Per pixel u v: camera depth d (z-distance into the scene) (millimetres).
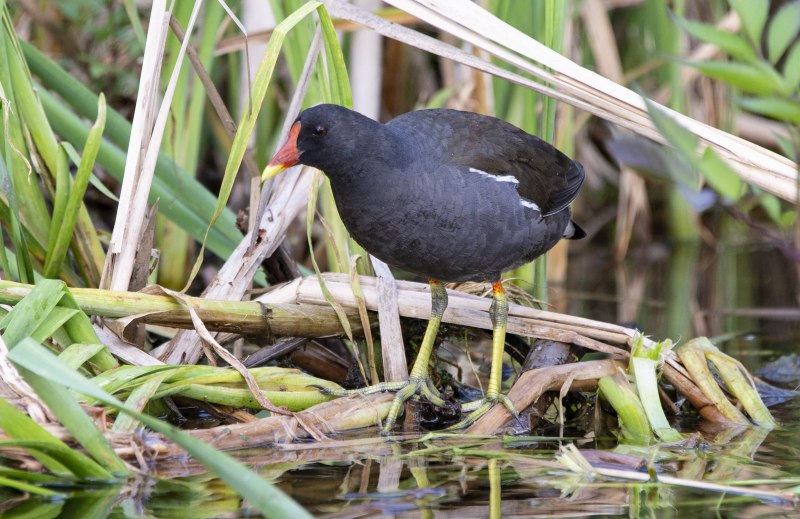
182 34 8609
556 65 7609
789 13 4977
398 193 7605
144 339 8438
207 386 7246
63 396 5953
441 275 8094
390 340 8164
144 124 8008
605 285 13625
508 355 10078
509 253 8164
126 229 7949
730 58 13805
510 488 5984
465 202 7762
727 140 7273
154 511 5531
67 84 9828
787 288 13297
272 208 8828
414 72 14938
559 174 8758
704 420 7980
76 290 7312
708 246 15938
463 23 7715
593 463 6484
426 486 6008
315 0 7648
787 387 9039
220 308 7793
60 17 13297
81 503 5668
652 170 5645
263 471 6312
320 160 7566
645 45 14688
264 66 7434
